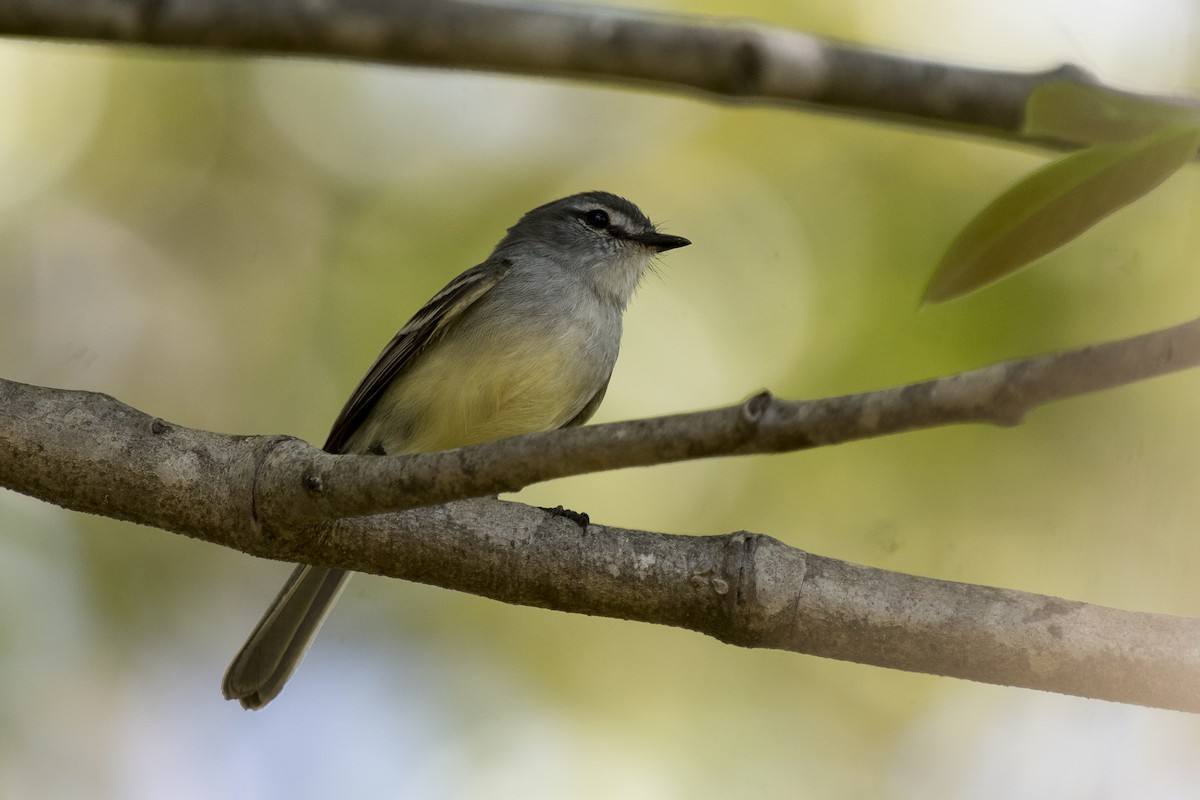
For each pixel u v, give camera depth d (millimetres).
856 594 6895
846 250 13414
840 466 12570
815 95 6383
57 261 15406
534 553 7223
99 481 7176
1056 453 12023
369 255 15148
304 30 6035
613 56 6270
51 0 5926
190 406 14930
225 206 15664
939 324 12453
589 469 5578
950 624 6785
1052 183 4766
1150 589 11562
